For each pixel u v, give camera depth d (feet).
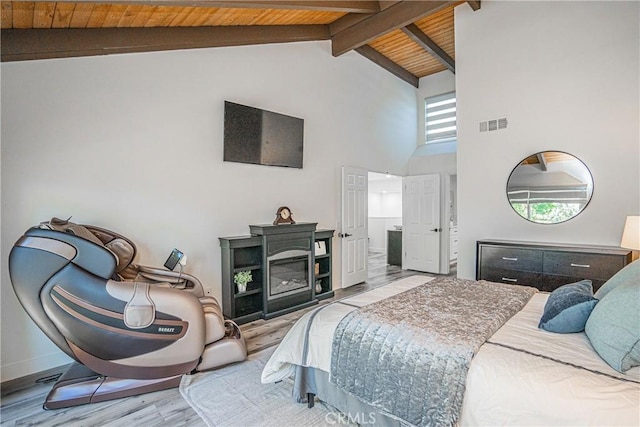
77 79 9.27
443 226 21.16
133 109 10.30
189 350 8.06
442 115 23.09
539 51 12.80
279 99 14.48
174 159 11.21
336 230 17.34
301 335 6.85
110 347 7.40
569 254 10.94
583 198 12.00
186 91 11.49
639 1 10.94
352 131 18.34
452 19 16.89
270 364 6.98
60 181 9.02
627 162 11.21
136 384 7.55
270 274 13.20
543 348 5.00
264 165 13.91
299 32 15.11
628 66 11.16
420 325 5.79
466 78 14.60
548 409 4.02
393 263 24.47
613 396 3.86
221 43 12.30
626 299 4.60
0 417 6.75
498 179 13.80
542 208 12.82
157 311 7.69
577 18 12.01
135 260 10.37
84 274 7.25
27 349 8.55
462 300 7.31
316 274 15.65
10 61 8.29
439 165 21.52
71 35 9.13
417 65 22.08
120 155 10.05
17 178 8.39
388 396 5.38
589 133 11.85
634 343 4.25
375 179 31.42
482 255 12.84
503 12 13.60
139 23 10.12
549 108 12.62
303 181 15.60
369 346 5.79
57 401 7.01
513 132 13.42
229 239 12.04
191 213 11.66
